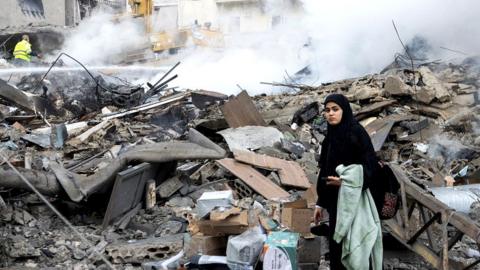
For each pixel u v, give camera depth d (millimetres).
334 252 4340
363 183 4090
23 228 5980
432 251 5027
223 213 4969
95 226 6184
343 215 4105
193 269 4691
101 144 10188
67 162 8617
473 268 5340
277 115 11969
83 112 13680
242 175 7562
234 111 10547
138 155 6492
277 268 4539
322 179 4324
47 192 6336
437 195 6043
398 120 10930
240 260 4598
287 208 5594
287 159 9086
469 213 5871
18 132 10406
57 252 5535
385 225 5820
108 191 6395
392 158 10148
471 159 10070
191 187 7277
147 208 6648
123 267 5301
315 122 11406
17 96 11258
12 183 6191
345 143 4152
